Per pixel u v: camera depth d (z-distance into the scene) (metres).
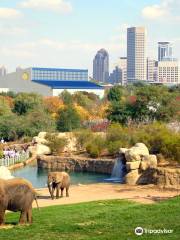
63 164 72.50
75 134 83.44
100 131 93.50
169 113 99.81
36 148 80.81
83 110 127.62
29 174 66.62
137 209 29.61
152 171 50.22
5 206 24.62
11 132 98.00
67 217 27.31
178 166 55.59
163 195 41.09
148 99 101.75
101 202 34.53
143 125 85.69
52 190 39.94
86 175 65.94
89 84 197.50
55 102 132.38
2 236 22.47
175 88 151.12
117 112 103.31
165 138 64.38
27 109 116.19
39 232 23.25
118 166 62.56
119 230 23.59
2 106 112.00
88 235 22.72
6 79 192.62
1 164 68.75
